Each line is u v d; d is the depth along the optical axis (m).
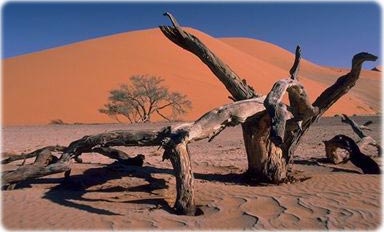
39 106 45.31
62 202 7.20
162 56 58.97
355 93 88.19
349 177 9.27
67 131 26.64
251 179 8.94
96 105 46.50
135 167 9.92
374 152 13.45
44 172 7.98
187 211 6.52
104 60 55.84
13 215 6.33
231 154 13.82
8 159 9.77
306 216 6.21
